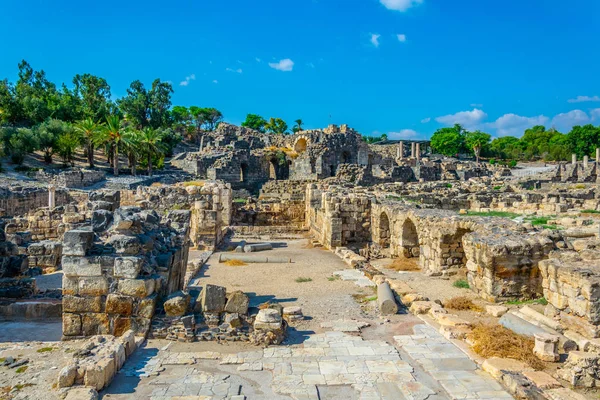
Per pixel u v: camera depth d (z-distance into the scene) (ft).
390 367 36.17
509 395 31.73
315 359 37.63
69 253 40.24
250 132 333.21
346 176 215.72
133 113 374.22
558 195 132.77
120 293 40.50
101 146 282.36
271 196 196.24
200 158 256.11
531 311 46.83
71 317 40.42
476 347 39.55
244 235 121.80
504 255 53.31
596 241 53.78
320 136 276.41
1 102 285.02
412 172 235.81
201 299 43.70
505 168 265.95
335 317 49.65
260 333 40.93
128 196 126.00
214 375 34.27
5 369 33.63
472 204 127.85
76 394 29.37
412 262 83.05
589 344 37.22
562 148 412.57
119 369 34.53
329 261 85.51
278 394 31.65
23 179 194.49
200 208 97.30
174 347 39.42
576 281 41.22
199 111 471.21
